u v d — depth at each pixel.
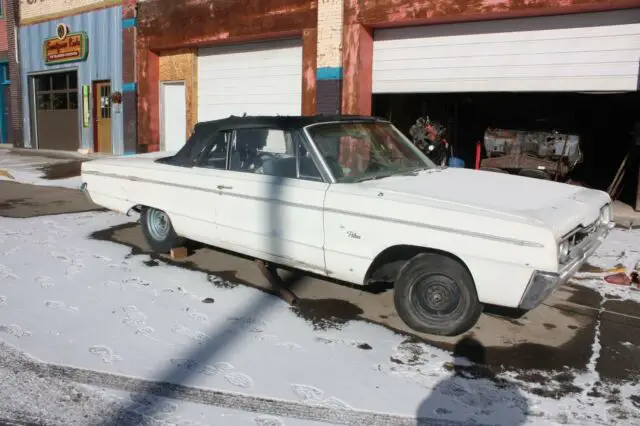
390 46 10.27
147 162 6.17
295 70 11.63
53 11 17.53
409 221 4.12
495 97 12.13
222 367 3.73
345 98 10.44
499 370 3.76
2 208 8.82
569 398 3.41
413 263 4.25
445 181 4.73
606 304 4.98
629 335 4.34
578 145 9.90
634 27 8.00
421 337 4.26
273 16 11.30
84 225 7.68
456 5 8.96
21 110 19.61
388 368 3.77
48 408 3.21
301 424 3.11
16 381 3.49
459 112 12.59
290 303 4.88
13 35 19.27
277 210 4.83
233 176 5.20
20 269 5.65
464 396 3.42
